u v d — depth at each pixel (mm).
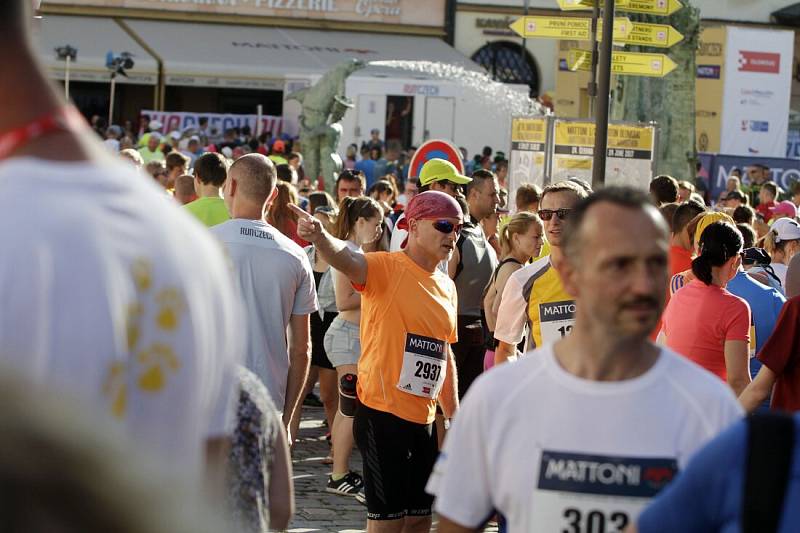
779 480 2764
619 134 16484
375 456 7625
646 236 3586
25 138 2158
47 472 1155
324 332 12547
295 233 12438
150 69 47594
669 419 3615
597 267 3590
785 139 41156
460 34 55594
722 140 41031
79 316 2012
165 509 1185
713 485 2900
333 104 29953
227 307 2379
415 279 7660
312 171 30125
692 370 3711
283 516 4355
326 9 54031
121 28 50250
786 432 2822
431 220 7531
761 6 56250
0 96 2205
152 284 2127
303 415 14891
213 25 52312
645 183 16562
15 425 1164
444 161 12141
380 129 40375
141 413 2127
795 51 55719
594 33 15711
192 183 13906
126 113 52875
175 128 40156
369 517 7699
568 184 8062
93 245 2045
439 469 3896
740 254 8148
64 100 2305
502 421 3709
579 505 3611
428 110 40750
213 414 2648
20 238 1991
